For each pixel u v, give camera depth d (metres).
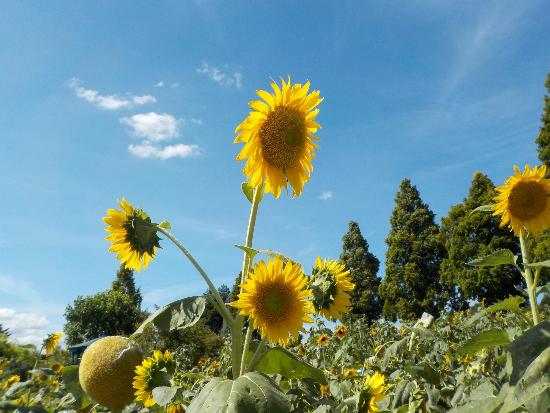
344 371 4.81
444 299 35.72
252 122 2.59
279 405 1.74
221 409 1.71
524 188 3.70
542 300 2.83
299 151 2.69
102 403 2.76
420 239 39.75
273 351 2.53
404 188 42.62
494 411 1.61
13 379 3.97
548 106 31.33
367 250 43.44
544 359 1.44
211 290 2.38
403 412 2.76
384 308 38.81
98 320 39.66
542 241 24.53
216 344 14.89
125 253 2.87
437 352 4.58
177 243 2.62
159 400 2.50
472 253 32.84
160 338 10.62
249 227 2.49
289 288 2.38
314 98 2.74
